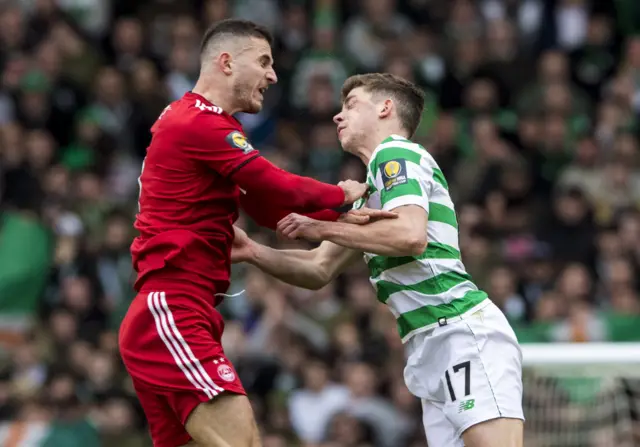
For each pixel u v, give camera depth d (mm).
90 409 32469
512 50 44562
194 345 16594
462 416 17109
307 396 32562
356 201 18469
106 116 42188
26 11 46031
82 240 37562
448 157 40688
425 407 18266
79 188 39281
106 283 36719
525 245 37500
